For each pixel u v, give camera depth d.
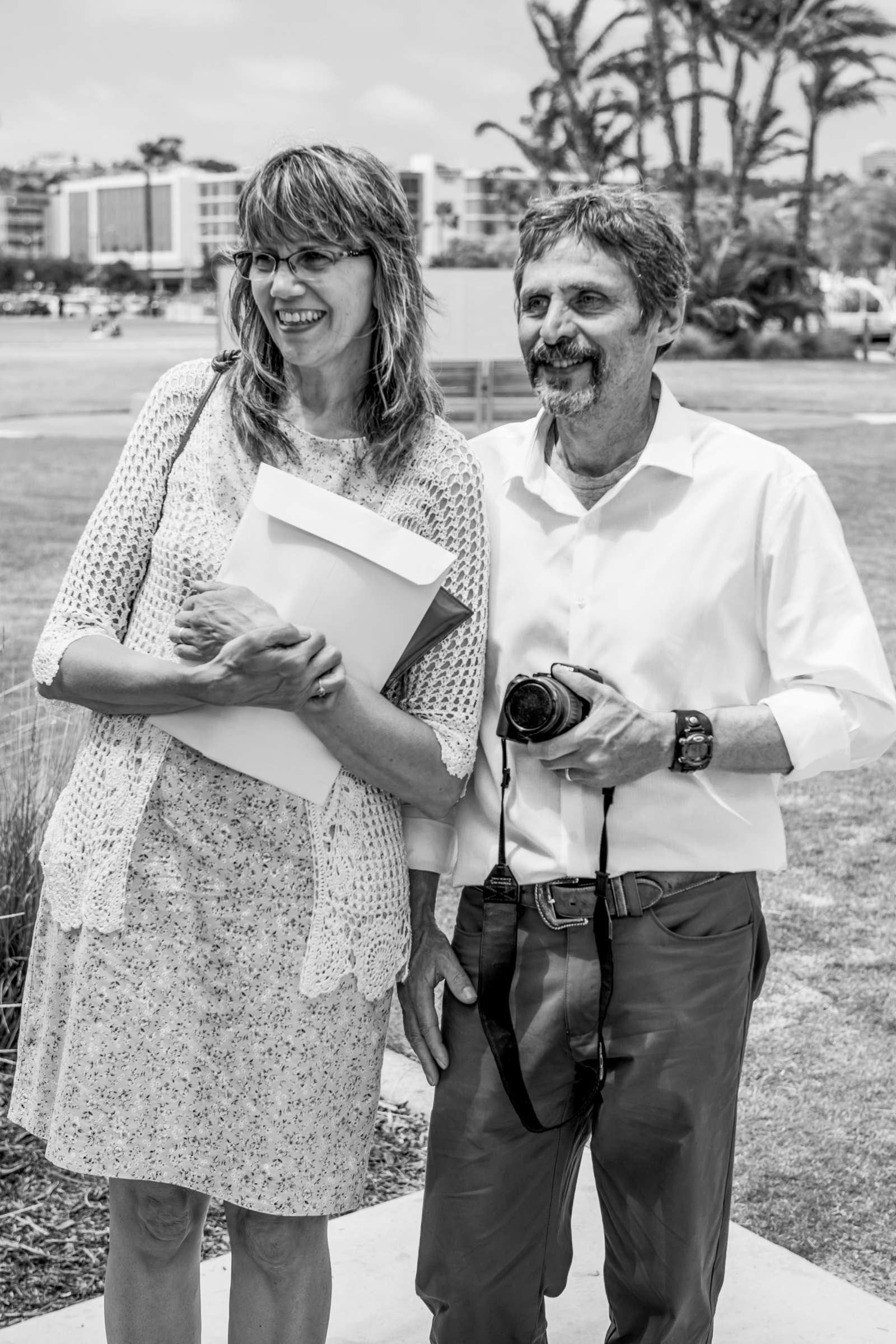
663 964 1.98
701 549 1.97
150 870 1.95
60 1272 2.66
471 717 2.03
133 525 1.99
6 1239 2.75
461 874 2.14
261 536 1.88
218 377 2.02
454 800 2.04
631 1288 2.11
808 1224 2.93
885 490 13.51
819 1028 3.79
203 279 161.88
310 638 1.82
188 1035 1.96
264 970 1.95
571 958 2.02
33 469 14.57
